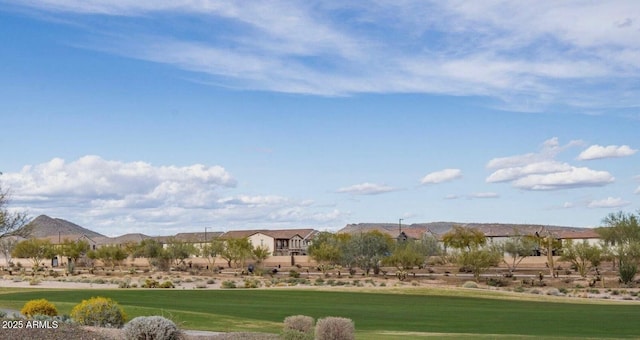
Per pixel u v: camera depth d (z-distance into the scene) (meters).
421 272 110.06
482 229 164.25
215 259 147.62
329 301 57.19
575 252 96.06
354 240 109.38
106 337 20.06
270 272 114.88
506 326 37.72
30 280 92.19
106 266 147.00
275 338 21.08
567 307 53.81
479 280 91.62
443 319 41.91
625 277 86.25
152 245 138.62
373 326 36.88
